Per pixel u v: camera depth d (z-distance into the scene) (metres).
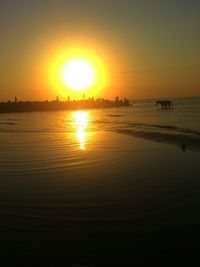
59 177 14.20
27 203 10.88
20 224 9.19
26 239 8.28
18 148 22.97
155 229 8.66
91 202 10.85
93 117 61.59
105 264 7.07
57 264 7.11
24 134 33.06
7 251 7.72
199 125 33.16
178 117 46.31
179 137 24.53
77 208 10.34
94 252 7.59
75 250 7.68
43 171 15.38
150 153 19.36
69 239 8.23
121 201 10.88
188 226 8.75
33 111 118.12
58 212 10.02
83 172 15.01
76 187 12.61
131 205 10.48
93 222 9.22
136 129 32.41
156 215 9.59
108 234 8.45
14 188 12.68
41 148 22.59
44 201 11.05
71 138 28.06
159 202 10.66
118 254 7.44
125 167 15.81
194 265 6.91
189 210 9.88
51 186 12.82
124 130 32.25
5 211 10.22
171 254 7.37
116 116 60.72
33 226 9.03
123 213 9.82
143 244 7.89
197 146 20.91
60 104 131.25
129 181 13.24
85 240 8.16
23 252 7.65
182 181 13.00
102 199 11.12
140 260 7.19
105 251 7.61
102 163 16.84
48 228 8.88
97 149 21.36
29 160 18.09
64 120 55.50
